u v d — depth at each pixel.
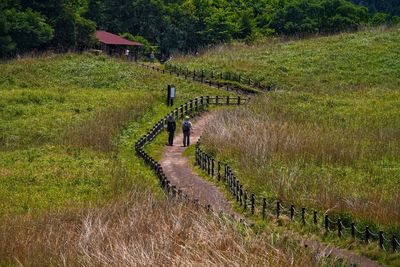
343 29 101.31
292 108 42.38
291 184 22.61
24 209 21.73
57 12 77.81
